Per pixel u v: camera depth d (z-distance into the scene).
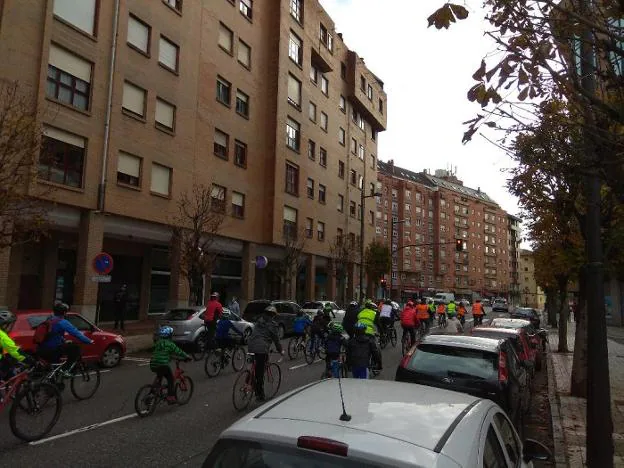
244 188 30.31
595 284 6.00
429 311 24.84
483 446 2.55
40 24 17.89
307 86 37.91
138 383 11.09
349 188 46.16
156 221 22.83
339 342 10.59
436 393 3.14
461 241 37.91
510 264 127.00
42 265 21.25
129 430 7.38
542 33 4.12
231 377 12.16
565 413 9.13
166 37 23.81
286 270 31.72
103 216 20.16
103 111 20.27
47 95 18.06
